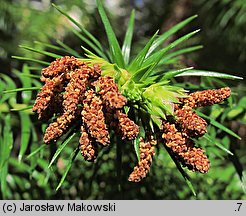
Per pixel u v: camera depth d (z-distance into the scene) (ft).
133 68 1.07
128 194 1.45
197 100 1.02
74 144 1.42
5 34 3.10
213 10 2.68
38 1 3.26
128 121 0.96
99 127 0.94
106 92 0.95
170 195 1.47
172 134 0.99
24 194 1.48
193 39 2.88
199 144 1.16
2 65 2.98
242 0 2.49
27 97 1.32
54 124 0.97
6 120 1.33
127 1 4.13
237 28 2.64
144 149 0.99
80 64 0.98
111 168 1.42
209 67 2.82
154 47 1.16
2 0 3.07
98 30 3.25
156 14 3.71
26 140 1.28
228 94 1.02
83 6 3.17
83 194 1.45
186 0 3.03
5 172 1.29
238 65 2.82
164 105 1.01
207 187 1.52
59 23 3.02
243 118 1.31
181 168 1.03
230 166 1.60
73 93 0.95
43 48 2.89
